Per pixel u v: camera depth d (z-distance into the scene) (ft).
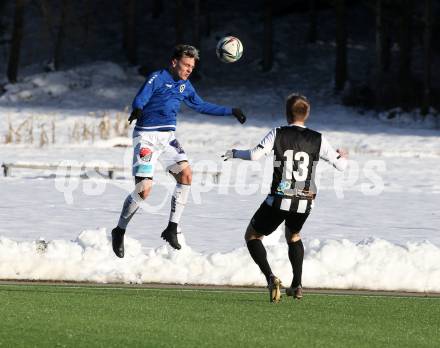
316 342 68.39
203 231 131.23
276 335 70.38
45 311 77.25
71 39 610.65
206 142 332.80
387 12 548.72
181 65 93.50
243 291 91.25
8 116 385.50
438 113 501.15
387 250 99.04
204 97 524.52
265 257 81.56
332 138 355.36
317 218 151.33
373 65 588.91
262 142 81.10
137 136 94.73
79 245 99.76
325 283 94.73
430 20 502.79
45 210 153.69
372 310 82.74
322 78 566.36
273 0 587.68
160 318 75.66
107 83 532.32
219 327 72.69
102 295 86.07
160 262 96.37
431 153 306.14
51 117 398.01
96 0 653.71
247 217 149.69
